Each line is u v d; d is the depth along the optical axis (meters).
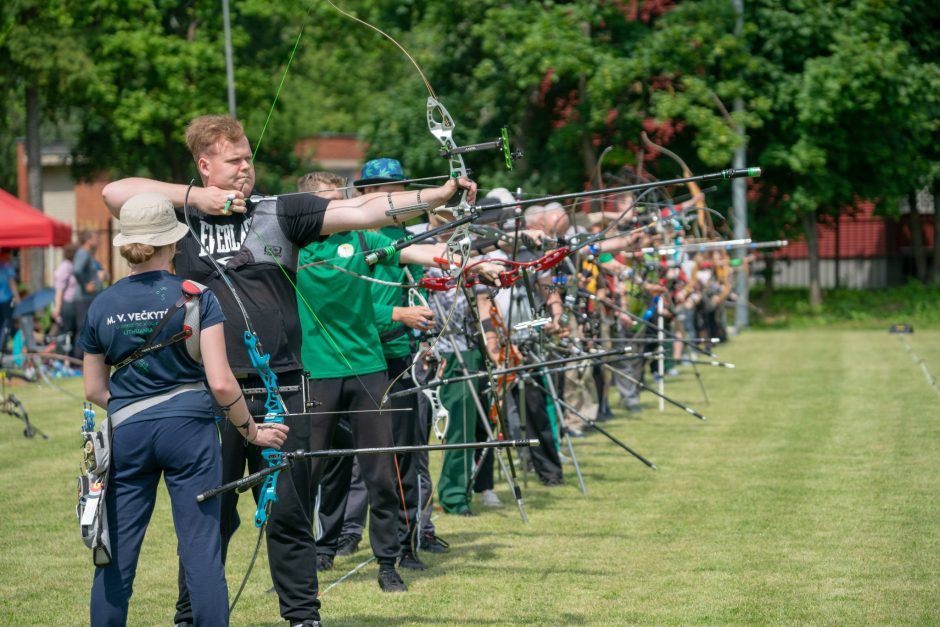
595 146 43.41
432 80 46.62
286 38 58.62
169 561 11.90
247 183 8.81
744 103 42.34
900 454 17.20
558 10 40.69
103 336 7.74
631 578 10.87
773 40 41.94
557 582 10.79
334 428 10.68
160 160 58.28
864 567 11.02
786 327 46.75
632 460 17.42
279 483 8.82
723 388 26.50
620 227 19.08
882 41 41.53
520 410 14.94
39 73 47.47
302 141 71.69
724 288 30.36
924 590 10.20
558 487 15.57
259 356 8.41
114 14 48.50
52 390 28.73
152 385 7.75
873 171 45.50
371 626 9.52
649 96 42.53
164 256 7.98
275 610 10.14
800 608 9.72
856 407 22.58
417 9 46.56
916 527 12.62
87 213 72.00
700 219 23.72
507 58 40.97
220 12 50.22
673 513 13.67
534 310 12.34
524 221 13.92
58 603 10.29
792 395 24.80
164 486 16.03
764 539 12.23
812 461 16.81
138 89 49.56
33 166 49.16
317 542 11.62
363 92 87.75
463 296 13.70
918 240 56.66
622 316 20.62
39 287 47.59
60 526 13.41
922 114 44.38
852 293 54.47
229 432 8.82
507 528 13.18
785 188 45.09
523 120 45.44
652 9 44.31
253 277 8.83
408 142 46.12
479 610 9.94
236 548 12.68
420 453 12.19
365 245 10.82
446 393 13.73
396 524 10.73
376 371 10.68
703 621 9.43
